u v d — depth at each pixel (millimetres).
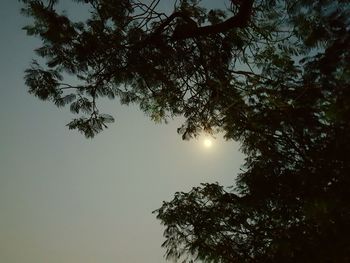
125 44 7398
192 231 6973
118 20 7305
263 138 6574
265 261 6004
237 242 6785
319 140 5246
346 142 4523
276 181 5652
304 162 5562
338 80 4512
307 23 6035
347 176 4500
